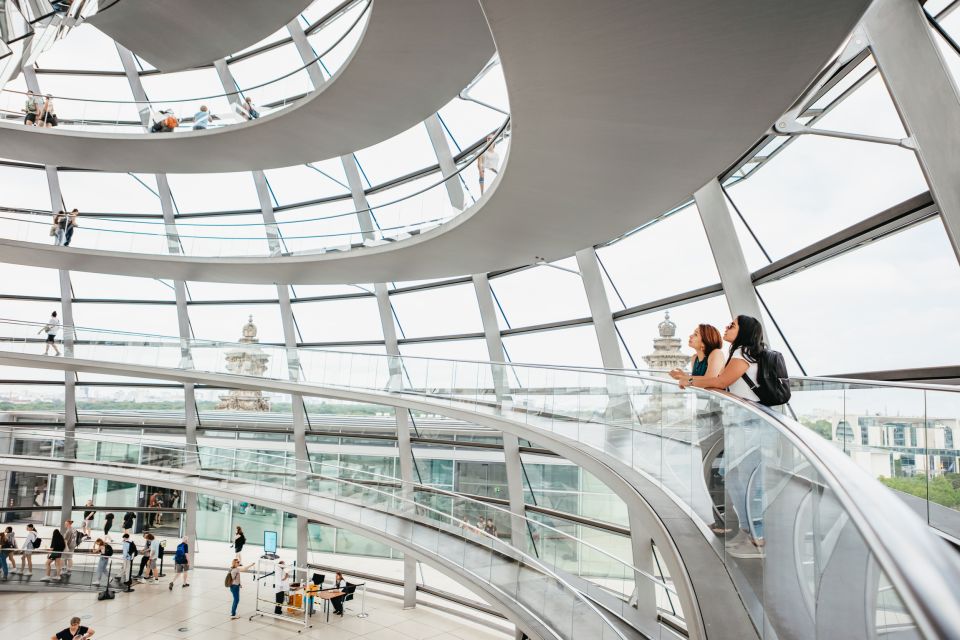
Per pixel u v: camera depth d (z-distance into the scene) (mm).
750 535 4164
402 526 17938
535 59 6324
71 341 21438
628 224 11945
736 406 4605
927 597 1150
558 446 11648
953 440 4375
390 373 18422
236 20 14797
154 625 18469
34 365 21375
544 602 12375
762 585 3844
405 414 21547
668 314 14359
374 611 20484
